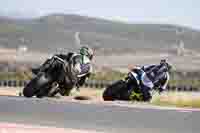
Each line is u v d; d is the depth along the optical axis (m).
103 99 80.25
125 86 79.00
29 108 60.00
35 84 76.00
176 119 53.19
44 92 76.56
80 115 54.84
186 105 79.81
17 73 193.50
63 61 76.44
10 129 44.56
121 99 79.25
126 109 60.50
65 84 76.94
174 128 48.06
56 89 77.06
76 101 69.00
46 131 44.22
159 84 79.69
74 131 45.09
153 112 58.22
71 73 76.38
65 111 57.84
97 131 45.84
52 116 53.91
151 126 48.84
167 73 80.00
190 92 146.25
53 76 76.56
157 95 97.75
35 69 78.12
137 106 64.31
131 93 78.62
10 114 55.00
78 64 76.69
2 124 47.88
